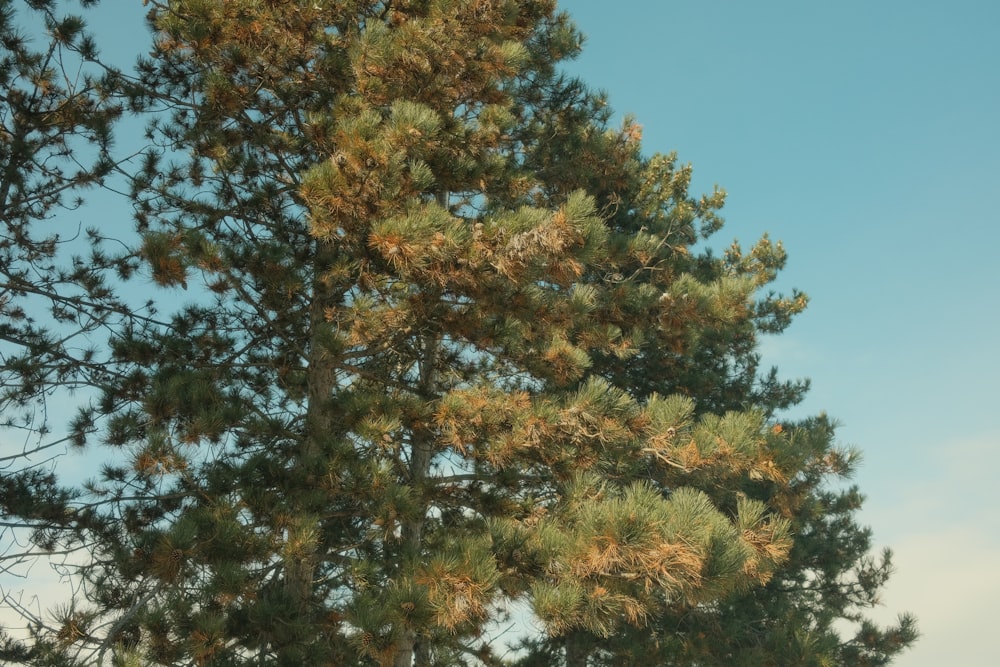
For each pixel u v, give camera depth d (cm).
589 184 1535
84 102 1221
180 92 1223
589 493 988
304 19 1078
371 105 1068
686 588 710
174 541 811
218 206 1195
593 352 1617
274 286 1073
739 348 1841
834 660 1570
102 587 976
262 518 910
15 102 1193
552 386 1230
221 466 992
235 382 1145
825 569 1808
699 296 1252
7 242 1223
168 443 888
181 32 1113
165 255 964
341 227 944
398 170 905
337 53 1121
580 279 1423
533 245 874
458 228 912
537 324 1063
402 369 1202
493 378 1260
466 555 753
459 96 1152
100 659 823
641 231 1356
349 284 1088
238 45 1088
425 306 1024
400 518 910
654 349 1616
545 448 998
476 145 1118
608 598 729
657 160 1819
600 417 964
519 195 1257
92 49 1193
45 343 1161
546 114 1541
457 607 731
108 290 1241
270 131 1168
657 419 993
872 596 1814
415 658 1134
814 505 1708
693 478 1232
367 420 938
